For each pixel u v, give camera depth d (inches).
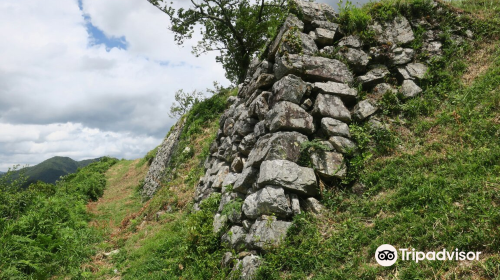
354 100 249.9
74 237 346.6
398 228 158.2
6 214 335.6
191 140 578.2
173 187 485.1
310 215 197.6
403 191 180.5
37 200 391.5
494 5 312.5
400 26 279.9
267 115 243.8
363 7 305.1
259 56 318.0
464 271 123.0
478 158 173.2
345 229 179.2
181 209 414.3
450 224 143.7
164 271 258.4
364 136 225.1
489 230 128.8
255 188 228.4
